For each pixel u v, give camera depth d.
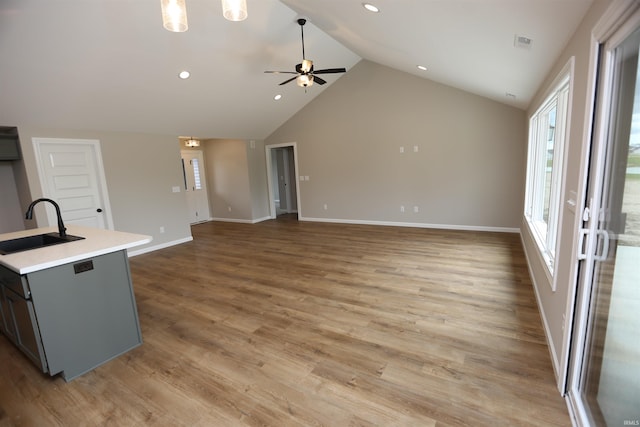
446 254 4.40
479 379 1.92
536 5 1.65
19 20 2.75
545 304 2.46
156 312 3.05
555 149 2.60
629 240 1.25
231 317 2.88
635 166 1.21
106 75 3.78
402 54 4.14
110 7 3.01
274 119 7.20
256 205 7.99
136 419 1.75
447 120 5.69
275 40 4.49
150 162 5.47
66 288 2.08
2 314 2.39
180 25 1.54
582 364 1.62
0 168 4.39
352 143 6.75
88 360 2.20
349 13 3.12
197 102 5.19
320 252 4.87
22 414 1.81
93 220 4.84
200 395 1.91
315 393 1.88
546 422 1.59
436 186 5.97
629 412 1.23
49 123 4.18
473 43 2.62
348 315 2.81
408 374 2.00
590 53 1.47
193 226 7.86
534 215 3.91
